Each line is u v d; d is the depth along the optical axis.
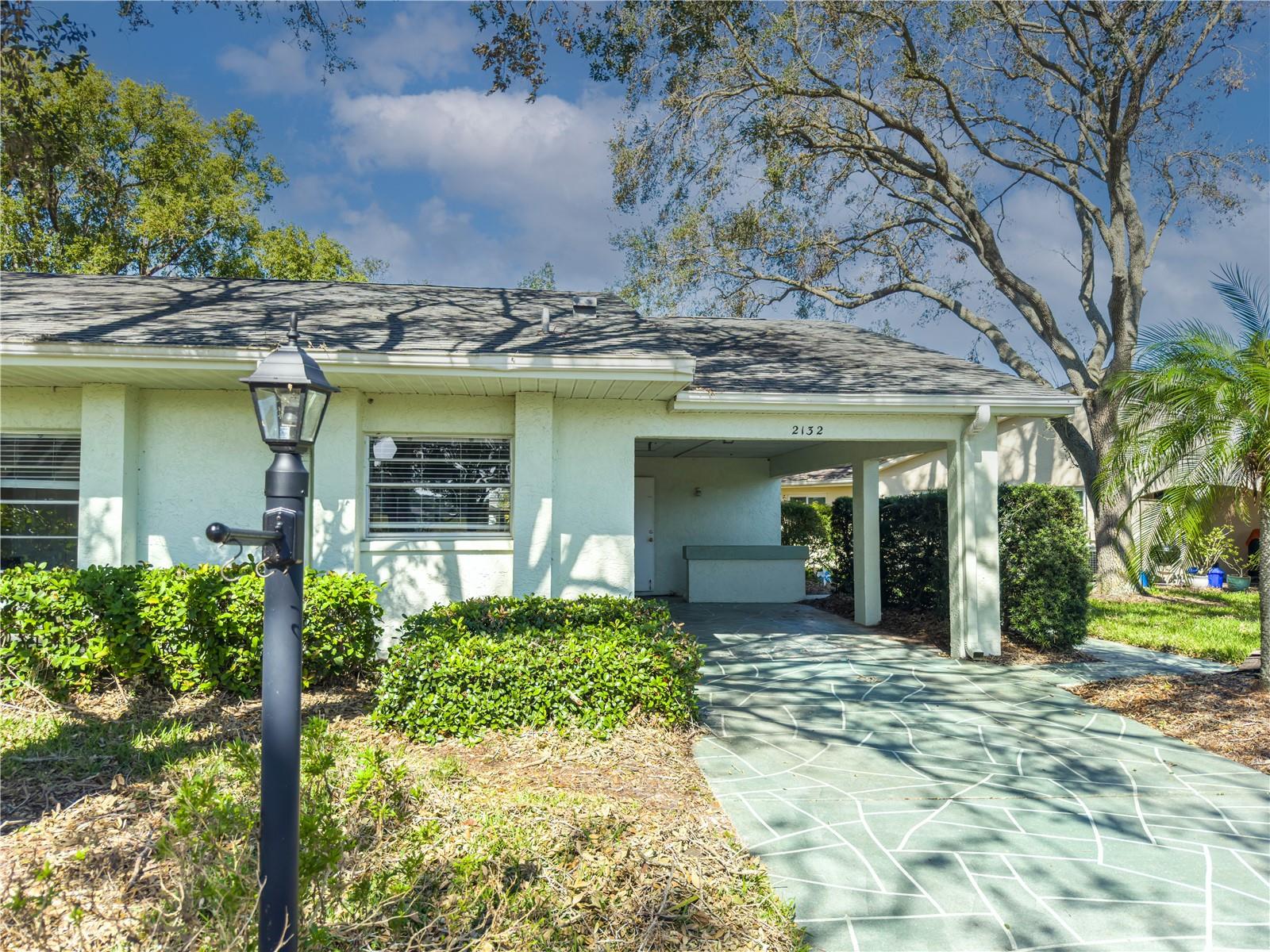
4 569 8.18
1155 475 8.48
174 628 6.71
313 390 2.92
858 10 16.84
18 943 3.08
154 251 25.64
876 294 22.30
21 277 11.20
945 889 4.03
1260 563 8.06
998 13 18.05
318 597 7.07
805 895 3.96
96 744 5.48
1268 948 3.50
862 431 9.55
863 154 20.19
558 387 8.08
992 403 9.30
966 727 7.02
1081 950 3.48
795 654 10.38
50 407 8.15
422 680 6.06
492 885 3.73
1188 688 8.17
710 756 6.12
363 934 3.21
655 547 16.73
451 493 8.75
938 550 12.12
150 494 8.22
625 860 4.14
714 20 11.71
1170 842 4.62
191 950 2.94
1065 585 10.00
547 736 6.11
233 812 2.99
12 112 11.92
